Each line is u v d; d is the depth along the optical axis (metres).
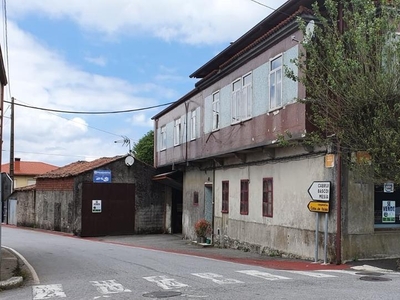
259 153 18.23
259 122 16.81
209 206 24.33
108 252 17.77
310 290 8.65
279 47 15.55
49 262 14.30
